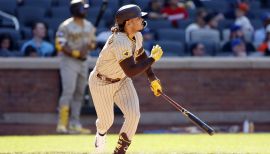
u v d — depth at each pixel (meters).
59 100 42.06
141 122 43.88
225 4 56.69
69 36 37.94
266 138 34.25
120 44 21.20
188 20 51.72
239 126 45.06
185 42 48.38
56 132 41.41
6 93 43.06
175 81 44.47
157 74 44.22
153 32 49.69
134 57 22.48
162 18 51.59
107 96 22.45
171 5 51.84
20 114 43.12
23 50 44.66
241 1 56.78
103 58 21.94
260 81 45.53
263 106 45.56
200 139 33.44
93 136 35.94
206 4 56.66
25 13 49.59
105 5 42.84
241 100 45.34
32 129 42.72
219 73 45.00
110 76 22.08
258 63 45.31
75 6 37.69
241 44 47.81
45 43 45.19
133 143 30.81
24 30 47.56
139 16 21.44
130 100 22.08
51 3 52.69
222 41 49.59
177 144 30.45
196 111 44.78
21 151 26.31
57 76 43.28
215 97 45.03
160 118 44.09
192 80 44.69
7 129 42.53
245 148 28.25
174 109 44.34
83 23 38.22
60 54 43.53
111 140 32.62
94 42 38.94
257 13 55.91
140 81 43.84
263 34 50.97
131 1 53.31
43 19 49.38
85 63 38.84
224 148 28.22
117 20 21.56
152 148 28.17
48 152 25.31
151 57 21.19
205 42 48.41
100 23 49.44
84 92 42.62
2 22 48.06
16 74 43.06
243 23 51.16
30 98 43.19
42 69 43.12
